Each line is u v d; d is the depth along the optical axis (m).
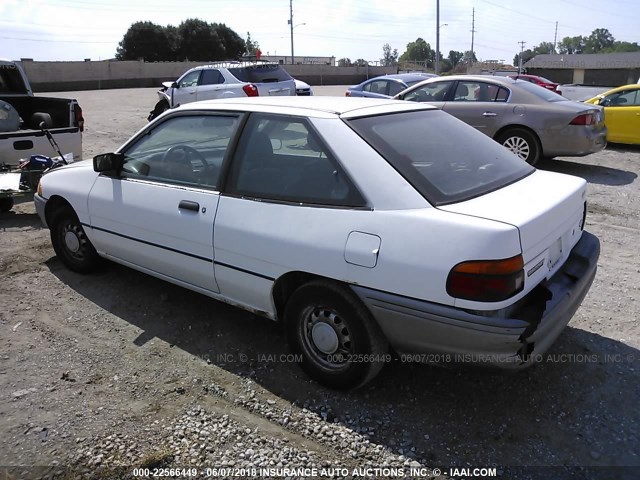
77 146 7.68
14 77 8.57
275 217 3.24
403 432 2.97
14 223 6.58
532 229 2.73
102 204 4.30
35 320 4.17
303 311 3.26
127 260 4.34
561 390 3.32
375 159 3.02
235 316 4.22
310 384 3.37
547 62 71.38
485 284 2.59
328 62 75.69
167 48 70.00
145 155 4.14
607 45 125.19
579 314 4.25
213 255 3.57
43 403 3.19
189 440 2.90
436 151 3.28
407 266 2.75
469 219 2.70
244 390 3.32
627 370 3.52
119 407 3.17
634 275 5.03
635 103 11.80
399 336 2.89
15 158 6.97
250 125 3.53
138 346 3.82
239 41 76.50
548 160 10.74
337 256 2.96
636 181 8.95
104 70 42.69
